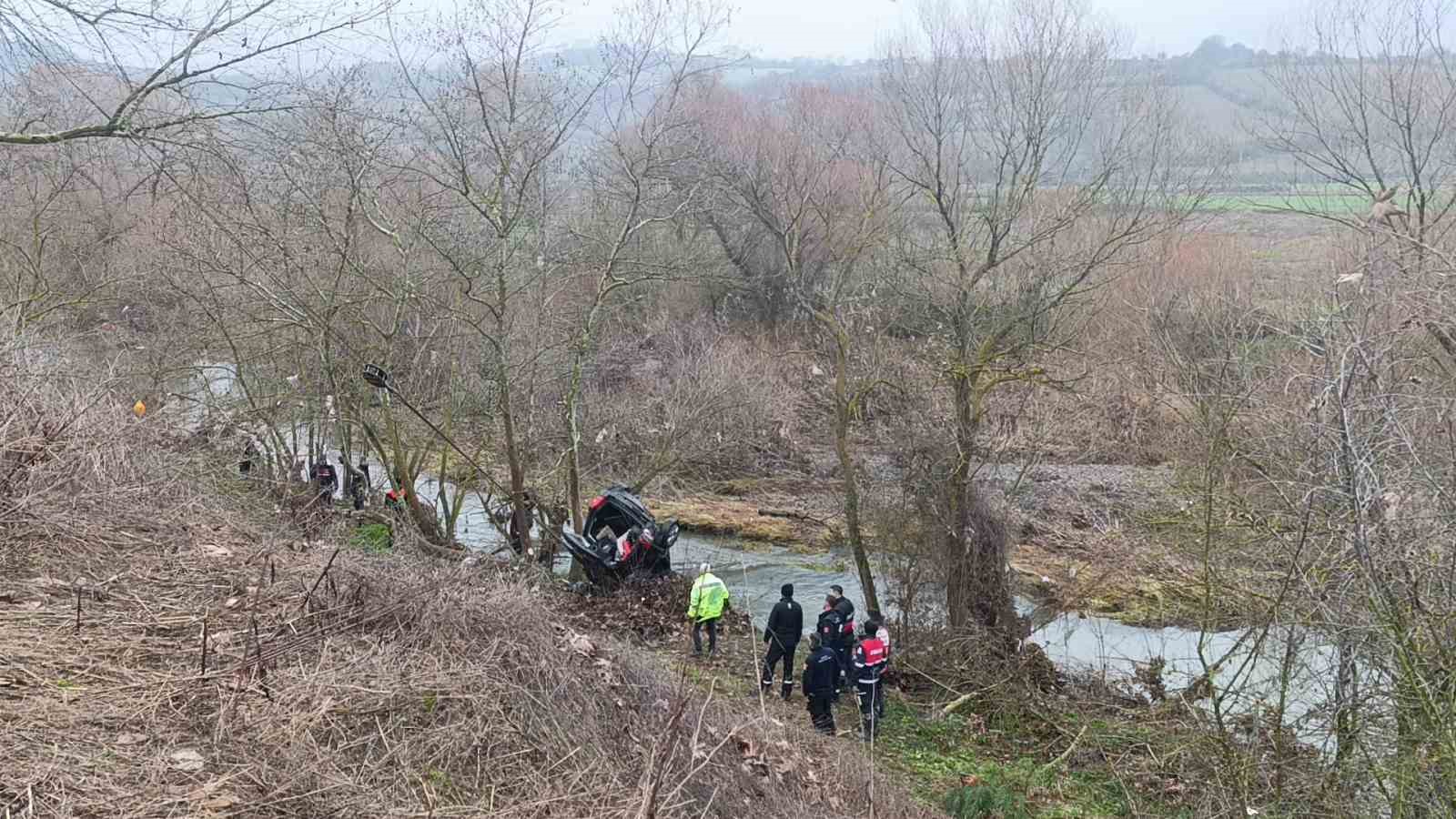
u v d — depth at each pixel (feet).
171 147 31.96
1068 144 53.52
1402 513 25.50
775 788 26.96
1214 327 56.08
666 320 91.15
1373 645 27.89
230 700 20.62
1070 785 40.22
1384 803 29.22
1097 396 69.82
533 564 55.72
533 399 63.05
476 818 19.30
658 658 44.91
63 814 16.15
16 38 28.02
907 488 52.08
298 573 28.09
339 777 19.19
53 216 58.80
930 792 38.29
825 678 41.37
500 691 23.63
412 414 65.87
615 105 56.13
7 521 26.11
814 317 60.18
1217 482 41.50
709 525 75.51
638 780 22.36
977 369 50.37
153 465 34.19
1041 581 59.36
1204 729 36.01
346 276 59.26
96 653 21.84
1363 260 33.94
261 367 64.23
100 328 56.44
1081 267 51.90
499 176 53.72
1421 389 30.45
